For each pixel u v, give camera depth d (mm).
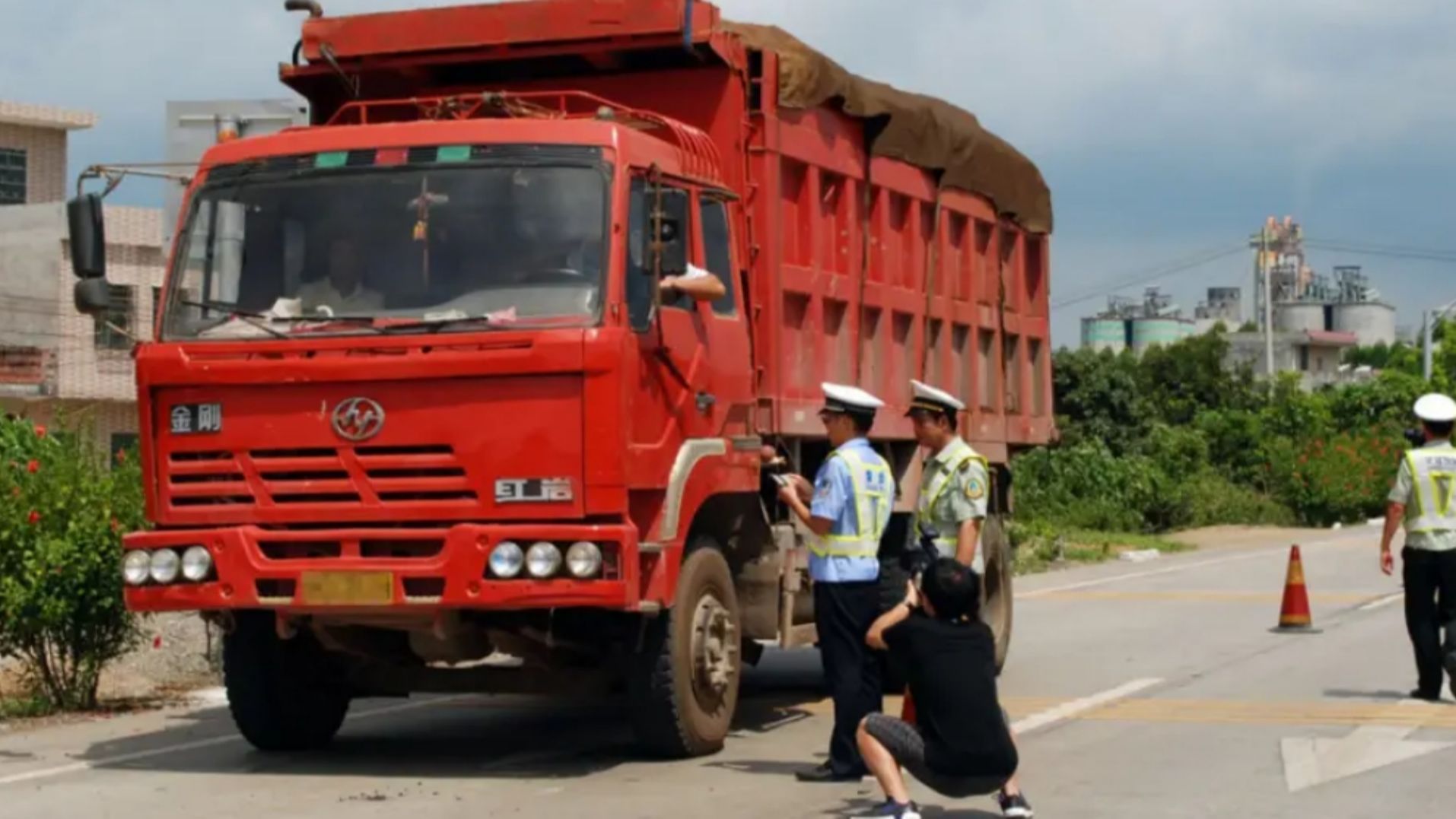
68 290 38781
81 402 38688
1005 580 15641
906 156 13945
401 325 10000
